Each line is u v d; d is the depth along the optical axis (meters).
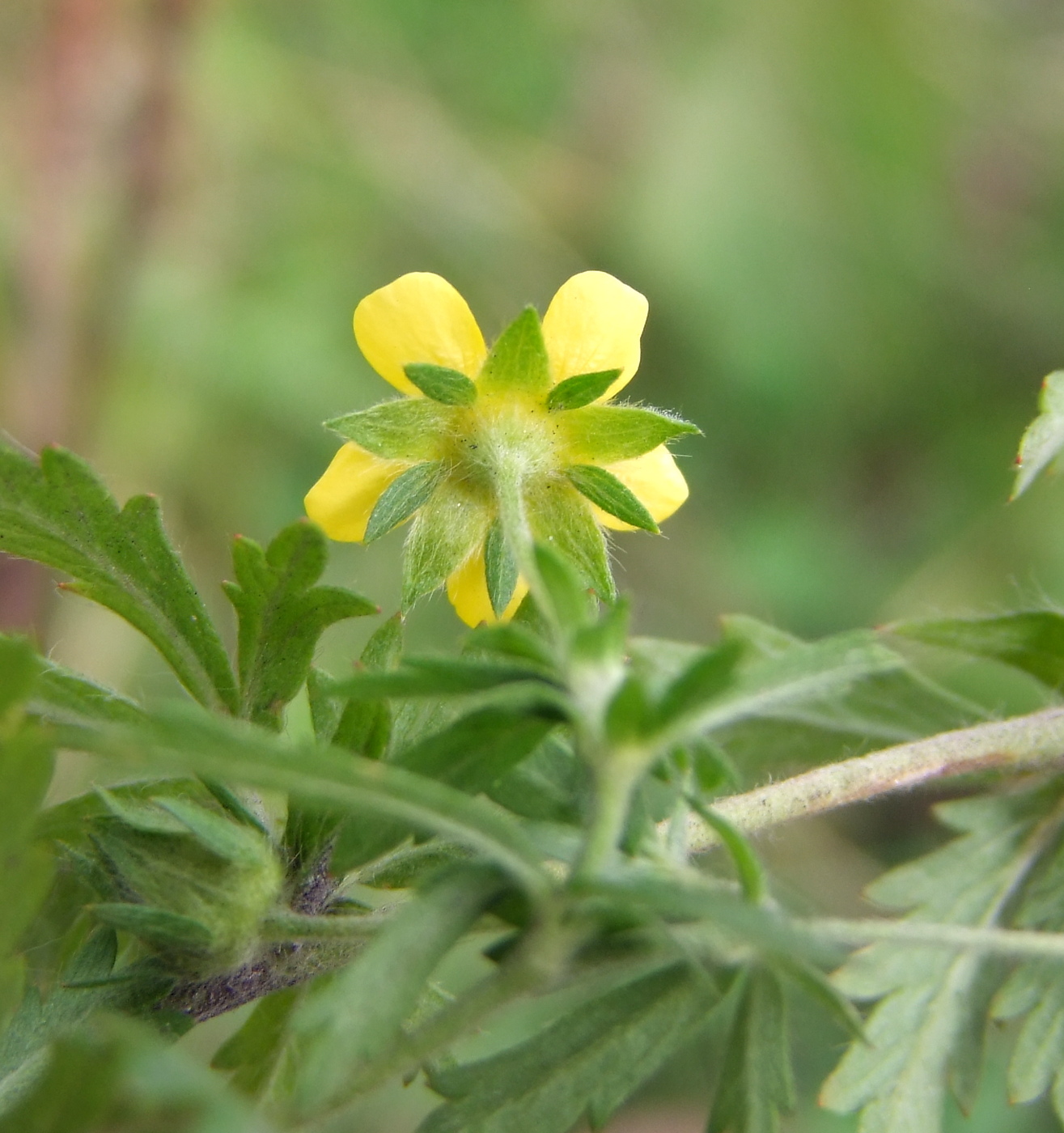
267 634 0.08
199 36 0.15
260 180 0.16
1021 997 0.08
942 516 0.17
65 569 0.08
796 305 0.18
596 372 0.08
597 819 0.07
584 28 0.18
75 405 0.14
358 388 0.16
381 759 0.07
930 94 0.19
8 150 0.15
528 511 0.08
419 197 0.17
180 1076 0.07
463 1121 0.08
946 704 0.09
